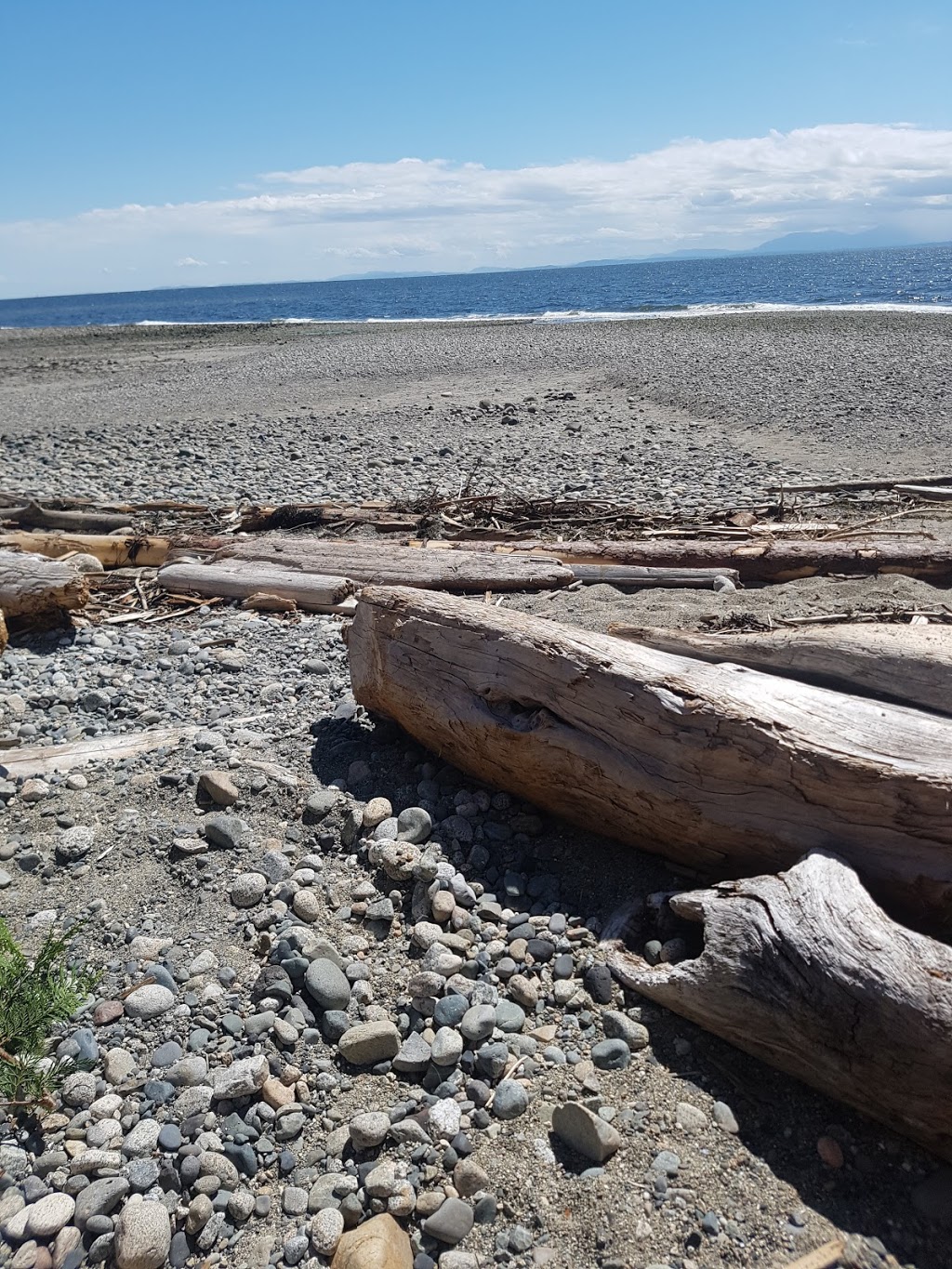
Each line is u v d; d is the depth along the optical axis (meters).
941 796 3.16
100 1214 2.74
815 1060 2.87
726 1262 2.51
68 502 11.17
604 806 3.97
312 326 48.84
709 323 33.53
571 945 3.63
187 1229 2.71
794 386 17.89
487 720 4.23
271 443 15.59
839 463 11.73
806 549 7.60
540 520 9.42
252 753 5.07
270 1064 3.19
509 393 19.95
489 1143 2.88
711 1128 2.88
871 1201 2.66
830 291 66.12
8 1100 3.04
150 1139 2.95
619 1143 2.83
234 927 3.83
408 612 4.70
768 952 2.97
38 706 6.04
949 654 4.03
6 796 4.79
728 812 3.57
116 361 33.75
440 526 9.27
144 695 6.09
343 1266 2.52
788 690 3.74
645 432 14.66
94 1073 3.21
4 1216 2.74
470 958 3.61
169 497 11.83
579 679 3.96
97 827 4.50
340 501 10.74
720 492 10.52
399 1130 2.90
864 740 3.43
